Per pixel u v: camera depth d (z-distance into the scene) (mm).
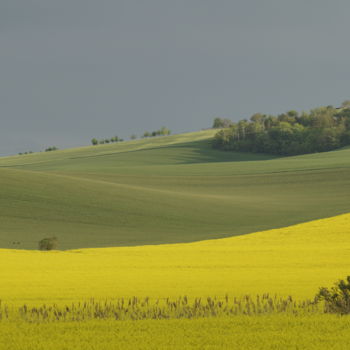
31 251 164750
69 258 145875
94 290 92562
